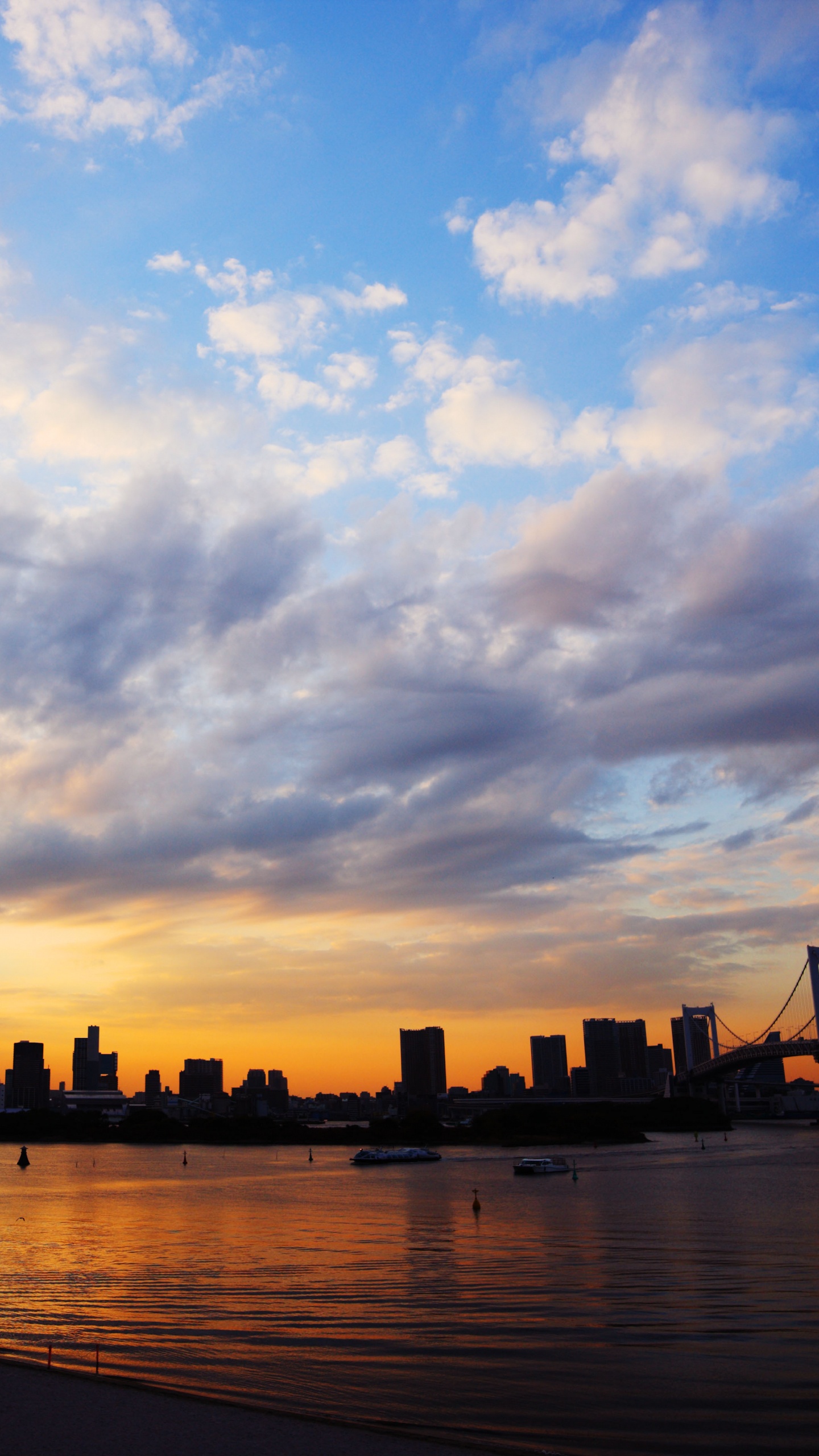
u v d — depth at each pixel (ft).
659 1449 101.81
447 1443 87.51
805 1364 136.36
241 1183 576.20
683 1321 164.35
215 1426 88.99
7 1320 164.14
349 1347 146.10
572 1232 306.14
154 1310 174.09
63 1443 83.15
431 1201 439.22
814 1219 336.08
